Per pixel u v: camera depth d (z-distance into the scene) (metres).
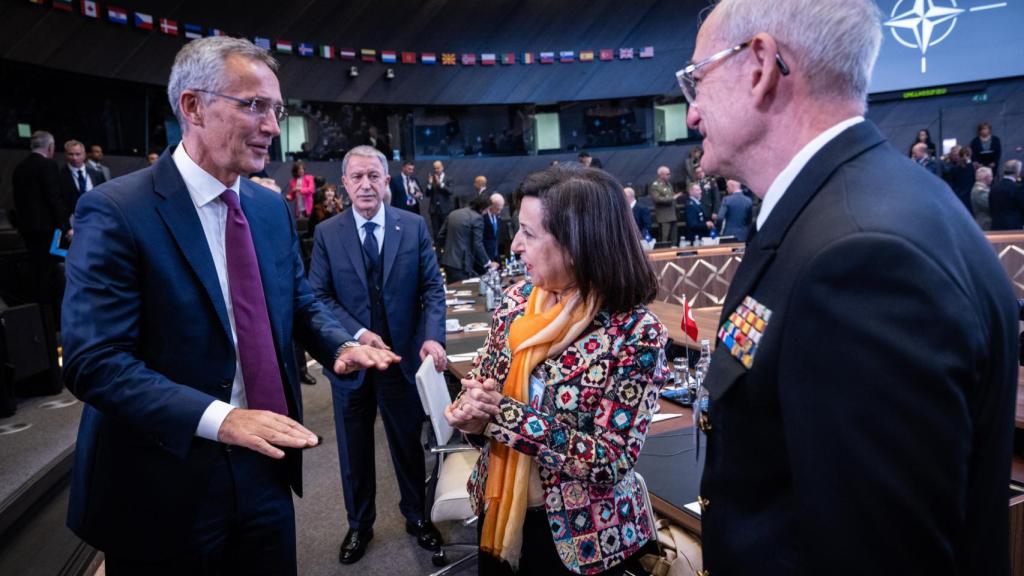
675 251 6.45
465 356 2.64
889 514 0.50
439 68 11.44
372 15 10.78
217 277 1.27
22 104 6.98
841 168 0.63
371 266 2.45
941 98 10.41
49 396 4.05
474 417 1.13
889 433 0.50
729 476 0.69
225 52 1.22
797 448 0.56
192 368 1.24
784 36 0.67
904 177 0.60
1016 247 6.07
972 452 0.58
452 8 11.34
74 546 2.40
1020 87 10.05
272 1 9.74
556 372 1.21
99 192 1.20
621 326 1.21
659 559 1.42
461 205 11.29
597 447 1.12
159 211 1.21
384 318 2.43
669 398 2.08
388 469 3.38
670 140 12.45
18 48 6.87
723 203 7.76
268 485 1.35
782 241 0.65
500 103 11.81
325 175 10.53
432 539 2.48
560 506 1.17
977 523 0.58
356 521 2.46
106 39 7.72
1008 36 9.96
